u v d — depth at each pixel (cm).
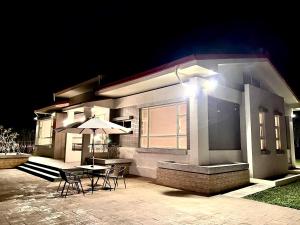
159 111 1066
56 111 1569
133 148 1150
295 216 536
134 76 999
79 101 1642
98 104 1237
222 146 937
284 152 1294
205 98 883
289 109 1630
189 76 902
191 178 785
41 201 643
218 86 945
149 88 1080
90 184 884
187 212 555
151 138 1087
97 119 859
